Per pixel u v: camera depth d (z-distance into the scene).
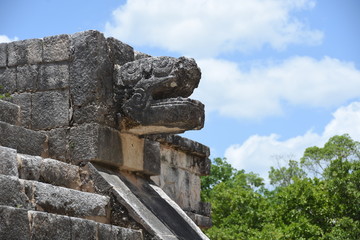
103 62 10.29
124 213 9.62
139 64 10.26
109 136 10.21
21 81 10.59
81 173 9.88
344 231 21.75
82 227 8.16
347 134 39.62
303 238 21.66
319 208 23.17
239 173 40.50
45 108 10.35
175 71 9.96
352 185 23.19
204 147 14.68
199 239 10.19
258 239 23.12
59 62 10.42
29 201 7.95
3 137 8.84
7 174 7.96
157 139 12.45
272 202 33.81
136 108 10.10
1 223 7.04
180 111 9.81
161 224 9.79
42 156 9.76
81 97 10.14
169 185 13.53
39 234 7.48
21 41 10.73
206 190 33.59
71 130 10.12
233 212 28.34
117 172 10.46
